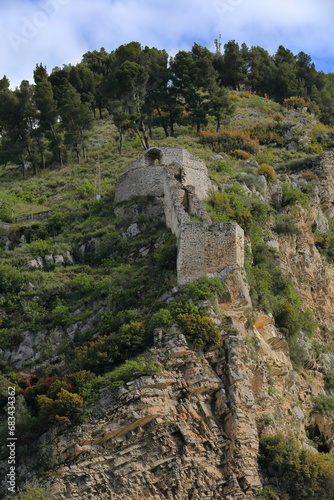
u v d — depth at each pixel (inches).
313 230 3523.6
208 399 2256.4
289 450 2277.3
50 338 2598.4
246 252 2903.5
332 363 2972.4
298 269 3218.5
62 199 3833.7
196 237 2605.8
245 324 2485.2
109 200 3405.5
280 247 3213.6
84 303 2760.8
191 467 2138.3
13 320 2743.6
